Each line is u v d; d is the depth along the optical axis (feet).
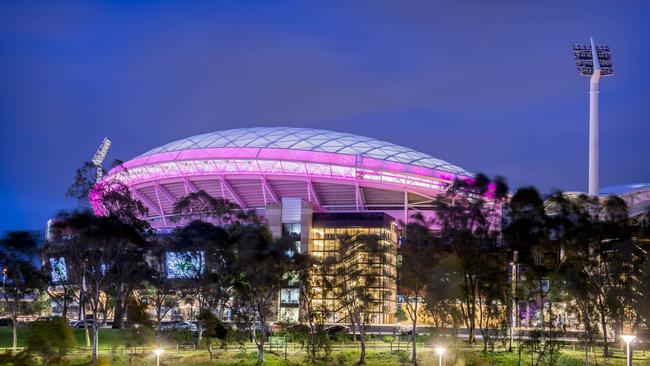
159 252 271.28
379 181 477.36
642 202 475.31
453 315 235.40
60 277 285.23
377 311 353.92
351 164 473.26
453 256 248.11
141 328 266.36
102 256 257.75
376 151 495.41
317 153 483.10
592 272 265.75
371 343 284.61
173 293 270.26
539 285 266.57
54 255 264.11
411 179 476.13
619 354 246.47
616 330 269.44
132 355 233.76
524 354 231.50
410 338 290.15
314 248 431.84
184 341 270.05
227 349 258.16
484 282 254.88
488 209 271.90
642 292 250.37
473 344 253.44
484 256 257.96
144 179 531.09
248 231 268.00
